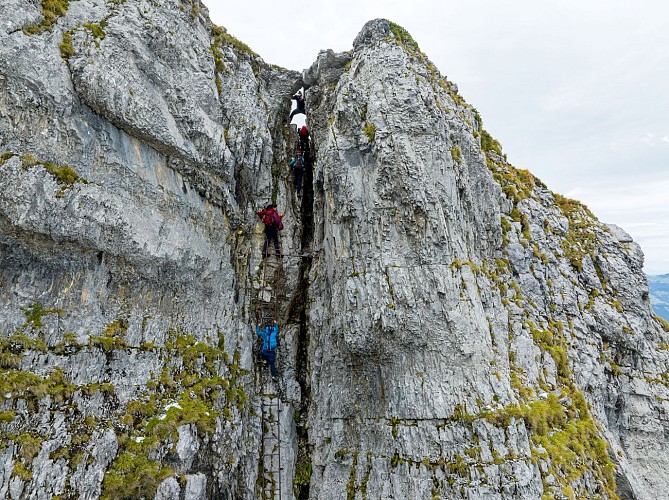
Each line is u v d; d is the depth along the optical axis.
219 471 16.17
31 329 12.64
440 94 22.41
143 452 13.78
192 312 18.22
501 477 16.39
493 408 17.50
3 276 12.46
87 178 14.09
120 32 15.98
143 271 15.84
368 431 18.97
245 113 21.97
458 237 19.62
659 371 27.52
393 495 17.27
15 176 12.23
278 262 23.08
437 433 17.42
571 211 31.00
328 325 21.19
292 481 19.89
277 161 24.83
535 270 24.45
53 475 11.79
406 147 19.42
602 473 19.34
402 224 19.39
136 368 15.15
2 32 12.51
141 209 15.77
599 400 23.77
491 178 22.95
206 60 20.38
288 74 25.78
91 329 14.12
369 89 20.92
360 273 19.27
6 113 12.43
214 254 19.47
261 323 22.31
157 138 16.45
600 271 28.62
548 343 22.22
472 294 18.98
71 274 13.84
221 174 19.86
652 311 30.80
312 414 20.94
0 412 11.28
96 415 13.45
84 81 14.11
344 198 19.94
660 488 23.91
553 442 18.58
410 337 18.38
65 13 14.84
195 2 20.92
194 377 16.98
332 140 20.80
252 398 20.34
